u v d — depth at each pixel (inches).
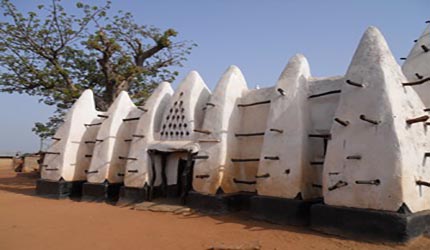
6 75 803.4
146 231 296.2
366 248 232.7
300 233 277.4
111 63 849.5
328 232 269.9
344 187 268.7
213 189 377.4
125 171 481.4
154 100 499.8
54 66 820.0
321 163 329.4
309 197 316.2
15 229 306.0
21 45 804.6
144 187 448.5
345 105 286.7
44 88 826.2
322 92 342.3
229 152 391.9
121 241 264.7
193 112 446.9
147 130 474.9
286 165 323.3
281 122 340.8
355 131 273.6
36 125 889.5
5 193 591.8
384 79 268.5
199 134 424.5
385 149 253.0
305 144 324.2
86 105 613.0
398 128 253.3
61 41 842.8
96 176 512.4
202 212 375.6
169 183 462.6
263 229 295.1
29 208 430.0
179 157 460.4
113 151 515.8
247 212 366.6
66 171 552.4
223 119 394.6
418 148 262.5
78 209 423.8
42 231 298.5
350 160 269.7
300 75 349.7
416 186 251.1
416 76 316.2
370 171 257.1
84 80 916.6
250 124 406.9
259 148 390.0
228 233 284.5
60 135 581.9
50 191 549.0
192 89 460.4
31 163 1122.7
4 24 773.9
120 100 552.7
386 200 244.8
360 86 279.9
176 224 324.2
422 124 276.5
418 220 241.0
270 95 393.4
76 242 262.5
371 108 269.0
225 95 405.7
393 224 236.4
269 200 323.9
